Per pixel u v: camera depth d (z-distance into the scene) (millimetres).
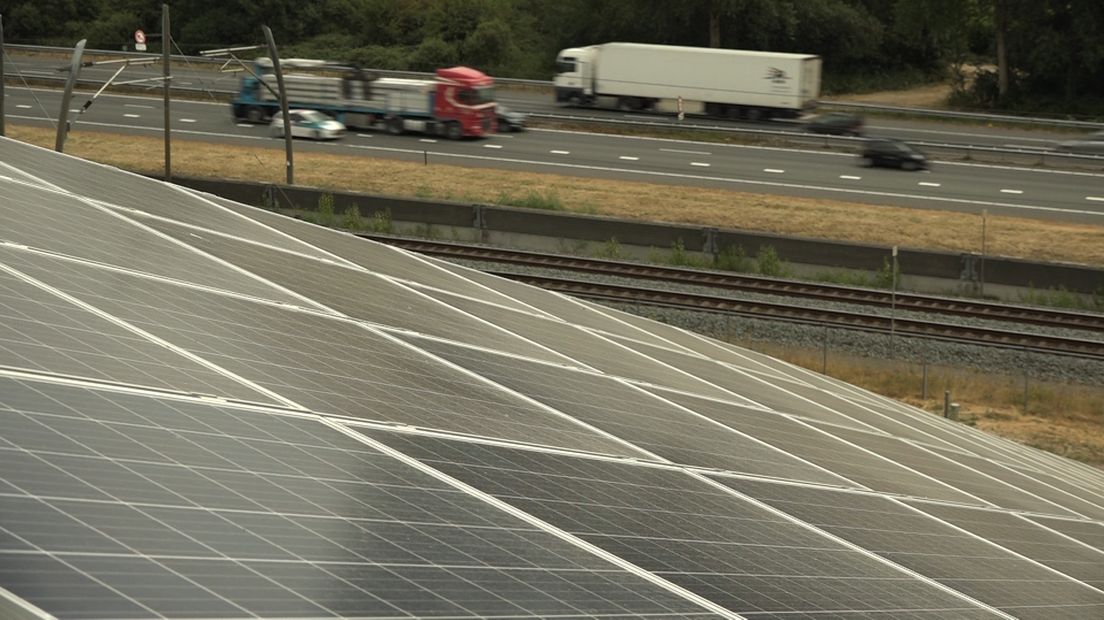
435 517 11180
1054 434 40219
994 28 135000
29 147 23828
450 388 15945
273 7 151750
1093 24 117688
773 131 92875
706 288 54125
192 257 18250
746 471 16672
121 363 12367
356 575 9414
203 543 9078
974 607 13883
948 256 55875
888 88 138875
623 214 69875
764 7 134500
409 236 64125
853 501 17078
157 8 153625
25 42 150875
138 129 92688
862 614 12297
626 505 13383
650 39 140625
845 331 48281
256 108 95938
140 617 7707
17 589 7566
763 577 12484
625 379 20375
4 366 11148
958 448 25812
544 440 14922
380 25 147500
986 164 86125
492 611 9562
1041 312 50531
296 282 19172
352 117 94188
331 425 12758
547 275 55031
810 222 68625
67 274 14766
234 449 11164
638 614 10430
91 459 9859
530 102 111250
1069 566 17750
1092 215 71188
